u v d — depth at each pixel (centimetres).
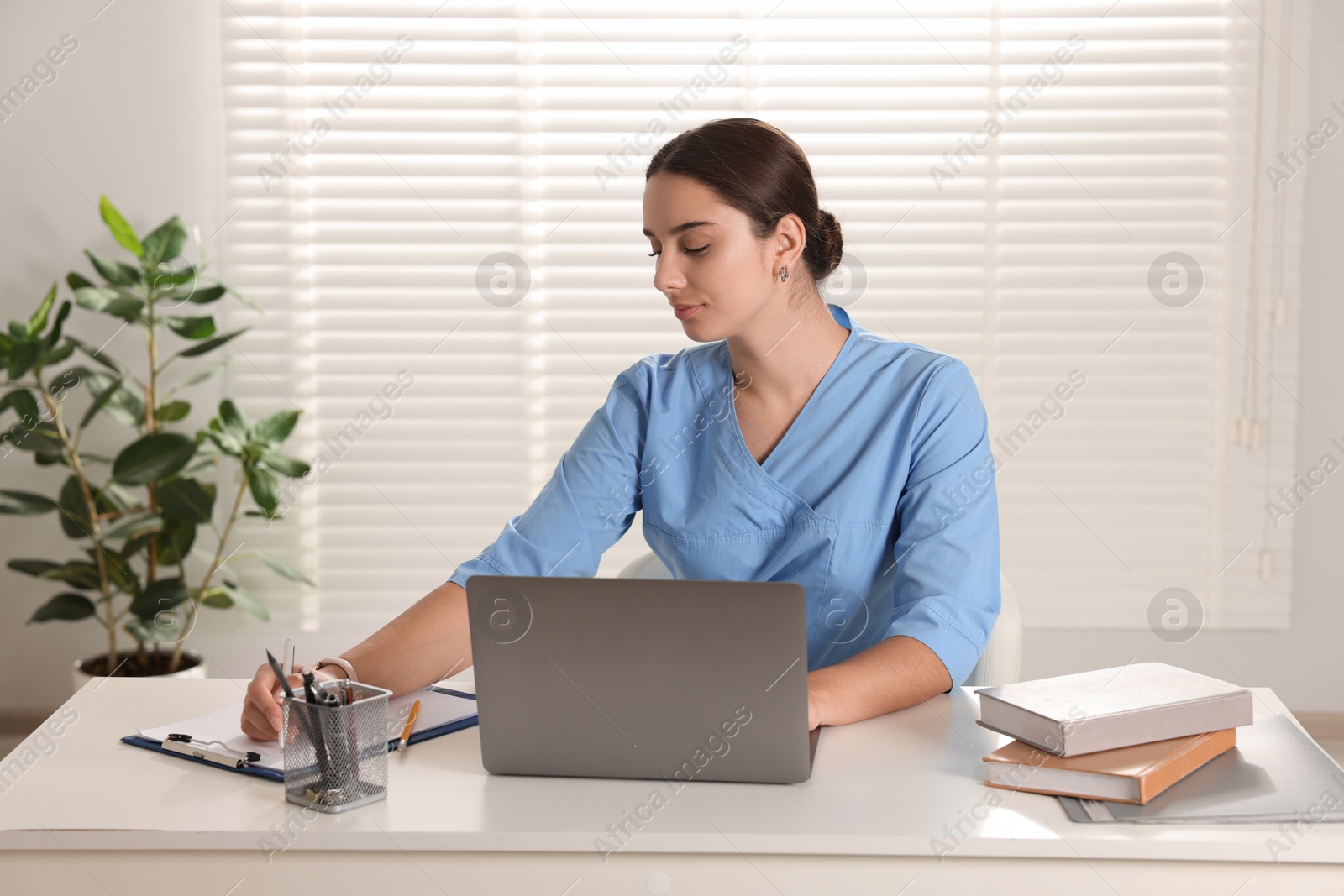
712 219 141
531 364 299
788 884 104
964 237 292
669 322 298
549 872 105
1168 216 289
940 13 289
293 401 300
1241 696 120
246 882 106
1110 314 291
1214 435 292
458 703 139
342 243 296
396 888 105
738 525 158
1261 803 107
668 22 292
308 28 292
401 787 115
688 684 112
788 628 109
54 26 289
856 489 153
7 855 106
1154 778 108
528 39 292
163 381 298
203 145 293
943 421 152
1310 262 288
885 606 158
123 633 305
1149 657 297
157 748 126
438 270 297
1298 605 296
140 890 106
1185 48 286
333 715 107
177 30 291
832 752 123
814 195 151
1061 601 297
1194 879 102
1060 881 103
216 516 302
